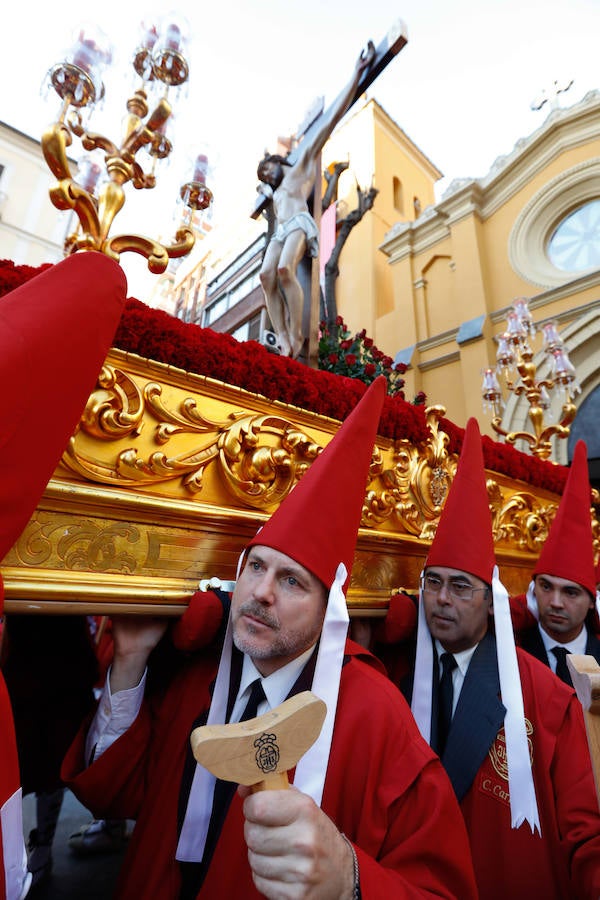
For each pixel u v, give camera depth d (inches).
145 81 61.8
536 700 51.1
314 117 118.4
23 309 26.4
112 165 52.7
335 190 147.6
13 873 24.7
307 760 32.3
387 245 357.1
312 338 96.8
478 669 52.6
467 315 296.8
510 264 294.8
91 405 37.1
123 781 41.9
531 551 93.4
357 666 40.4
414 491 67.4
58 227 386.0
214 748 18.9
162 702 45.8
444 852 29.8
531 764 48.7
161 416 42.1
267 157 112.0
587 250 275.3
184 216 64.3
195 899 34.2
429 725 51.8
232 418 47.7
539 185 296.8
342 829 32.5
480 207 321.1
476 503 56.7
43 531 34.0
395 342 333.7
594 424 244.1
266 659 35.7
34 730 60.2
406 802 32.4
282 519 37.3
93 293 29.4
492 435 261.6
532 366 124.3
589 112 279.7
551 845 45.3
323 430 57.1
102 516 37.4
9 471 24.4
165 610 39.5
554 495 102.7
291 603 35.0
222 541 45.2
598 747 29.7
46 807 70.7
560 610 68.1
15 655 61.2
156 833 38.4
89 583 35.3
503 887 44.6
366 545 59.7
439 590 53.8
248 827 21.8
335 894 21.9
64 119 50.1
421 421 69.5
